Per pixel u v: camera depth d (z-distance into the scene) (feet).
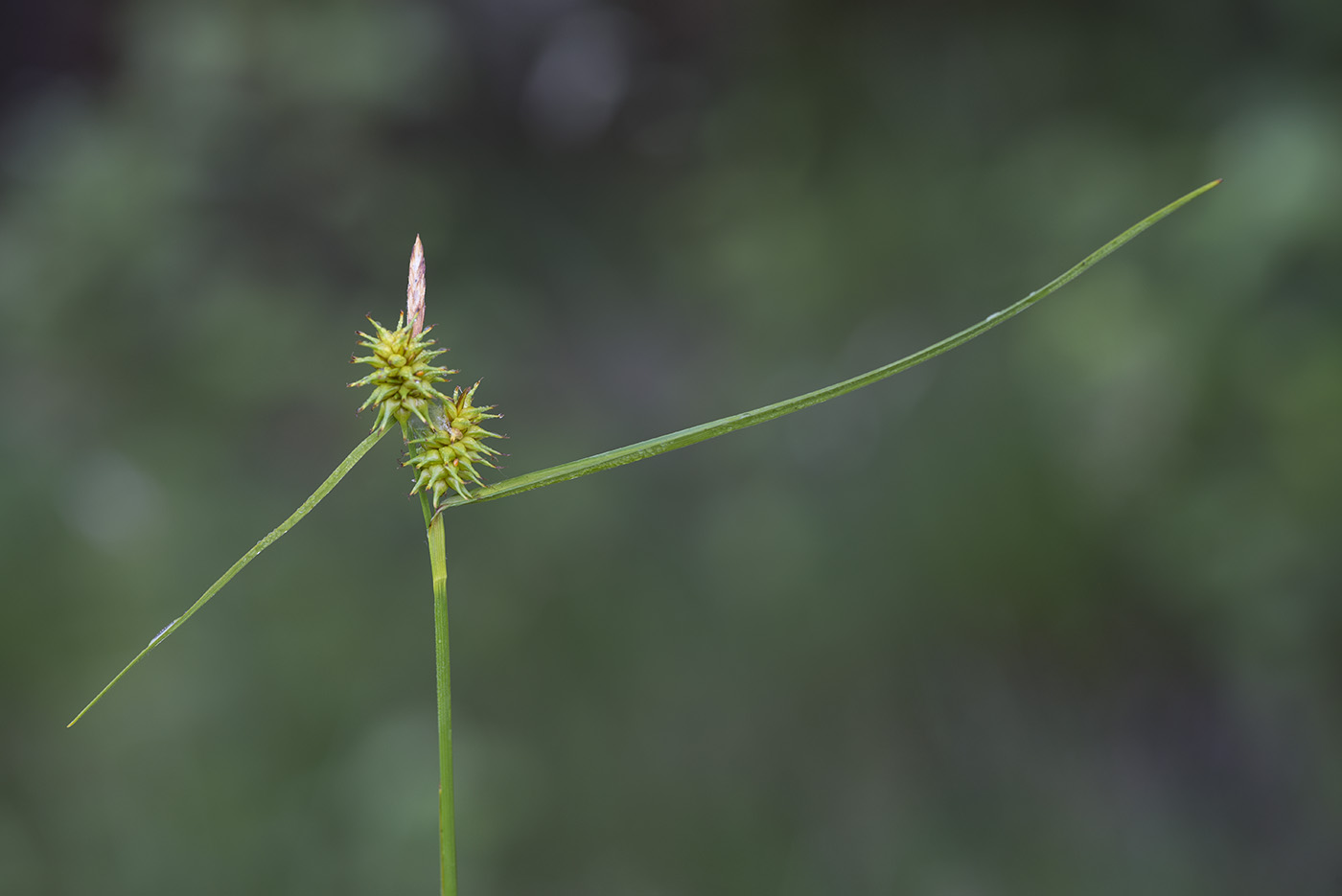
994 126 4.32
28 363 4.76
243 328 4.93
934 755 4.15
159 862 3.54
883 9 4.62
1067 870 3.78
